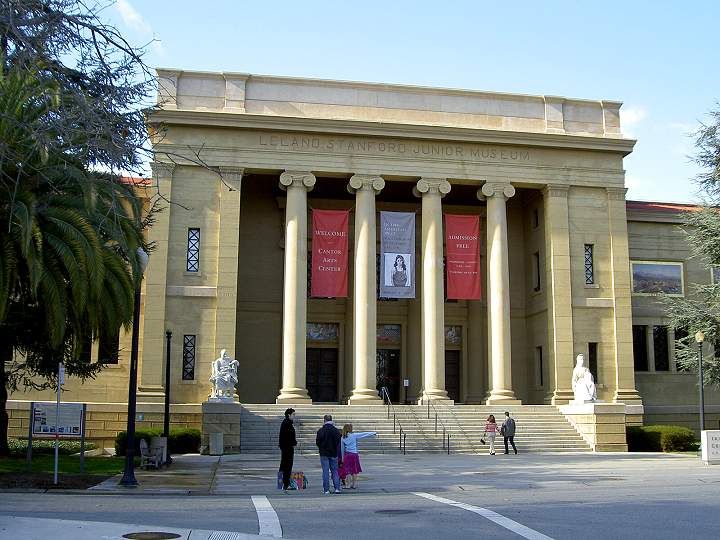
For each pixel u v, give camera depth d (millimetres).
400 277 40906
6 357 28109
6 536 11086
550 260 43156
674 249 47188
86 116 18031
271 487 20297
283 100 42281
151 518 13992
